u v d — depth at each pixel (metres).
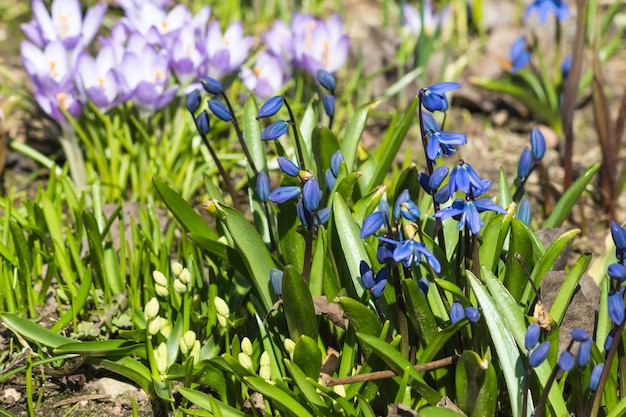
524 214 0.57
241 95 0.81
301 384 0.52
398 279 0.52
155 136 0.78
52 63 0.74
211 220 0.75
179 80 0.77
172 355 0.58
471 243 0.57
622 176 0.75
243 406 0.59
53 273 0.64
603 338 0.55
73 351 0.56
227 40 0.79
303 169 0.57
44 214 0.66
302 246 0.58
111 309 0.63
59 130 0.76
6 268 0.63
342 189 0.57
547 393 0.50
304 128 0.66
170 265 0.68
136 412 0.56
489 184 0.51
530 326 0.49
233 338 0.59
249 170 0.61
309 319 0.54
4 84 0.78
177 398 0.59
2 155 0.75
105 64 0.75
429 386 0.55
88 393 0.60
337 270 0.58
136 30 0.76
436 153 0.50
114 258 0.64
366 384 0.55
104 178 0.75
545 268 0.55
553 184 0.80
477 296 0.53
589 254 0.53
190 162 0.77
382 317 0.55
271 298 0.56
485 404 0.53
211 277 0.60
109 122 0.74
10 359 0.61
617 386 0.55
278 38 0.81
